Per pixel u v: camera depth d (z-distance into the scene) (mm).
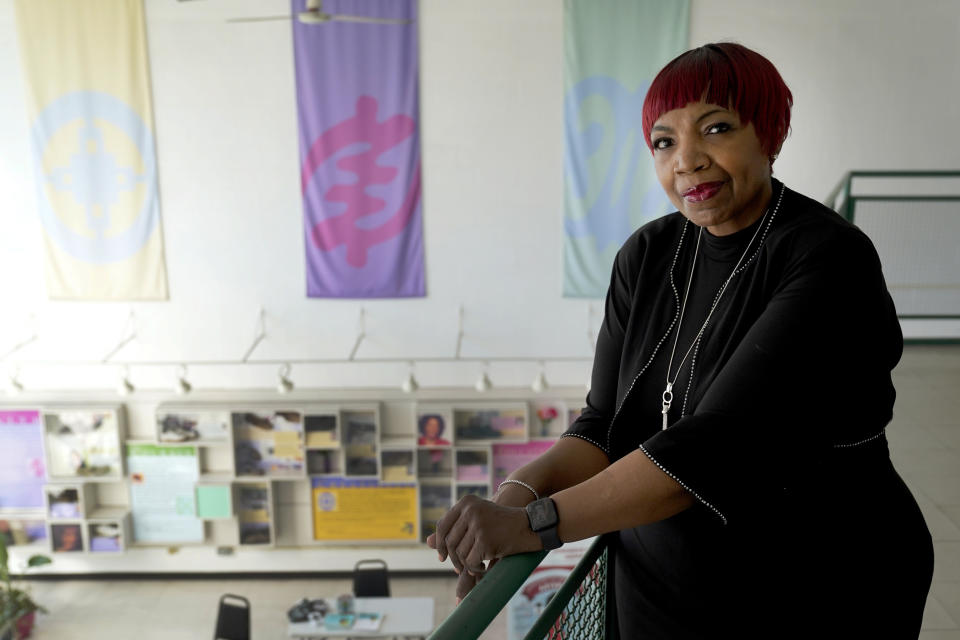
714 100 870
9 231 9125
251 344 9398
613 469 838
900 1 8281
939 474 3109
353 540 10211
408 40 8422
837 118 8562
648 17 8258
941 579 2355
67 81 8562
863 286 865
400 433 9891
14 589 9352
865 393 900
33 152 8727
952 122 8523
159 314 9312
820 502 931
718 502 815
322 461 9977
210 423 9789
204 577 10414
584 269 8945
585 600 1097
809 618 976
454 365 9539
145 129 8695
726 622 996
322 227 8922
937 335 6801
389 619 8422
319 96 8555
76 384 9742
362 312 9273
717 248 996
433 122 8695
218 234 9062
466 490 9891
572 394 9516
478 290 9164
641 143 8555
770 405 827
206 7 8469
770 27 8375
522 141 8727
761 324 859
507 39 8477
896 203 6320
